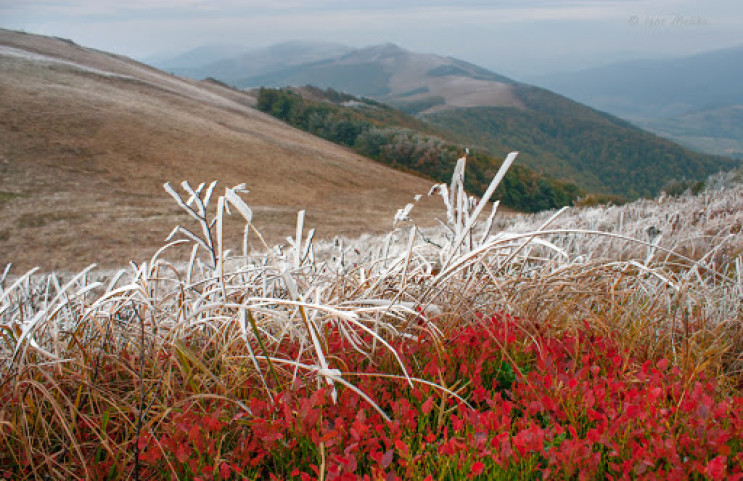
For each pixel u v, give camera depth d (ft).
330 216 159.63
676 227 19.76
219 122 265.54
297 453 5.28
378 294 8.04
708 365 7.23
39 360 6.53
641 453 4.58
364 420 5.01
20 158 156.04
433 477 4.82
